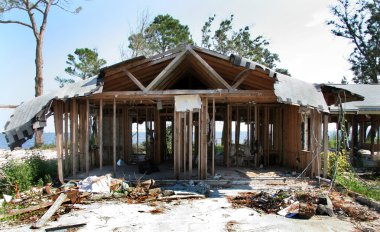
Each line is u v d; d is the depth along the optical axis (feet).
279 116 42.22
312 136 31.60
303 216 19.70
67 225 17.89
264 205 22.13
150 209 21.63
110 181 26.91
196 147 45.14
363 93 49.57
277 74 26.81
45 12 70.28
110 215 20.18
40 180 28.32
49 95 29.25
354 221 19.26
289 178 30.58
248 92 29.91
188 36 91.15
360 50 87.76
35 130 27.76
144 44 88.43
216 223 18.62
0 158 48.32
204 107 31.09
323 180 29.37
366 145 52.70
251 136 41.70
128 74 30.04
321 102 28.07
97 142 41.88
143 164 35.06
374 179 34.40
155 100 36.09
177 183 29.45
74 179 30.14
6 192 25.88
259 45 96.78
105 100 35.27
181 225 18.26
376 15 81.51
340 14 87.86
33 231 17.25
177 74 38.19
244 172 34.71
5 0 64.44
